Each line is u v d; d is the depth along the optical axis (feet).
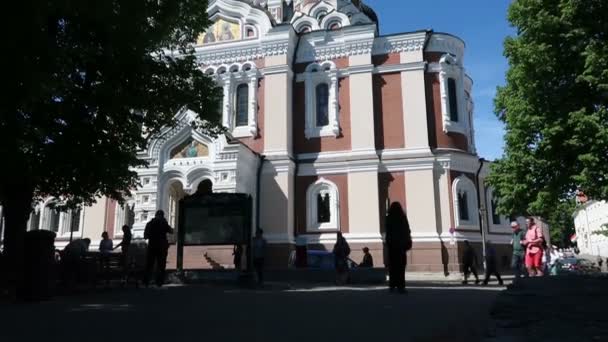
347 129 104.06
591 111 78.18
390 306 31.45
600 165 73.97
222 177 95.81
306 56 108.88
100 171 53.83
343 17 121.29
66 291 44.57
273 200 100.99
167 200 100.01
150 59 56.03
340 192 101.45
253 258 56.44
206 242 58.03
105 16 43.65
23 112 45.57
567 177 79.92
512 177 85.46
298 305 32.71
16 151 45.60
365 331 21.24
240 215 57.88
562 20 77.15
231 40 109.91
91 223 106.83
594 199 77.41
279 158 102.06
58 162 51.16
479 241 99.60
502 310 24.63
